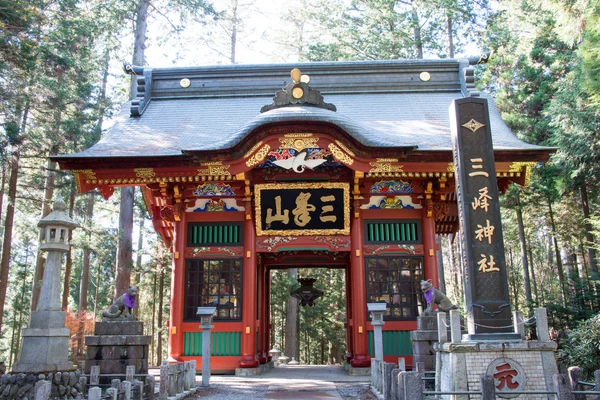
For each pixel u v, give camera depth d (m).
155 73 21.00
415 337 13.16
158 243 35.12
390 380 9.16
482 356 8.48
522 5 28.86
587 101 21.34
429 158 16.16
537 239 41.19
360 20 34.94
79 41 25.31
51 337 11.06
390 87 20.69
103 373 12.54
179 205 17.25
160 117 19.39
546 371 8.38
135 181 16.56
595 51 16.88
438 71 20.89
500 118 19.05
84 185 16.61
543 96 27.56
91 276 48.56
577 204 28.98
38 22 19.27
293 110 15.76
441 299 13.50
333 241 17.20
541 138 27.14
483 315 9.08
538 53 28.38
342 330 45.31
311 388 12.85
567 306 21.56
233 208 17.61
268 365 19.36
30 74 20.47
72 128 24.42
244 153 15.77
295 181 17.38
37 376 10.37
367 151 15.74
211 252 17.14
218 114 19.42
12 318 39.28
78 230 30.08
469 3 31.97
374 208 17.52
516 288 37.19
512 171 16.48
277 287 37.31
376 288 16.91
